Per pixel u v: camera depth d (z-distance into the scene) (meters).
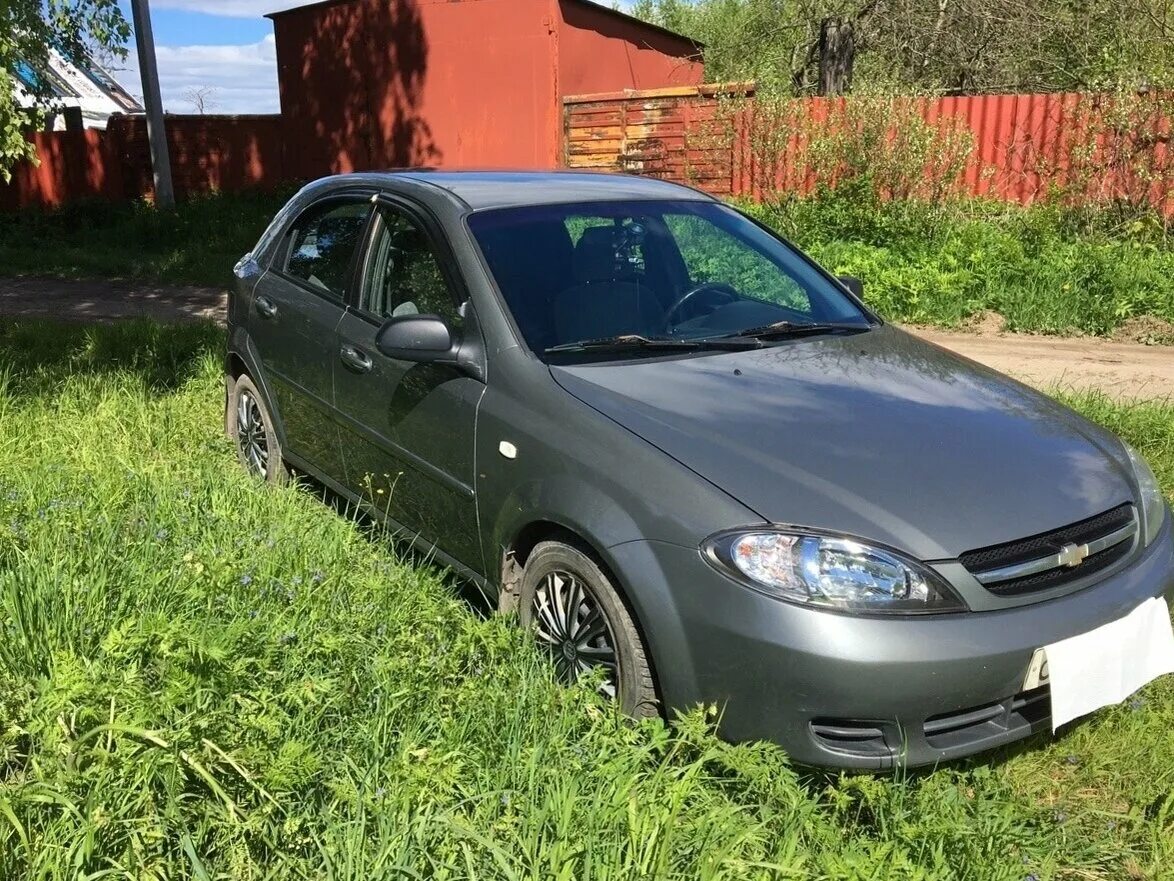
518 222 4.07
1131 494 3.22
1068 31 16.19
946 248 10.91
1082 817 2.81
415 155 17.95
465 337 3.73
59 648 2.88
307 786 2.51
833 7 16.94
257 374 5.19
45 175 19.27
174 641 2.61
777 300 4.31
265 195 18.44
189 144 19.30
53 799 2.25
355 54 18.03
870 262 10.85
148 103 17.22
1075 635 2.79
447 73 17.23
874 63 17.12
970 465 3.05
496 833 2.41
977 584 2.74
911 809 2.65
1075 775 3.00
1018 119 12.63
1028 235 11.26
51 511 3.93
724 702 2.79
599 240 4.14
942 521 2.80
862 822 2.77
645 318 3.91
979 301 10.02
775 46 20.47
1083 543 2.94
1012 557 2.82
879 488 2.88
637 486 3.00
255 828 2.33
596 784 2.61
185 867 2.30
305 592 3.43
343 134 18.56
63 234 16.83
